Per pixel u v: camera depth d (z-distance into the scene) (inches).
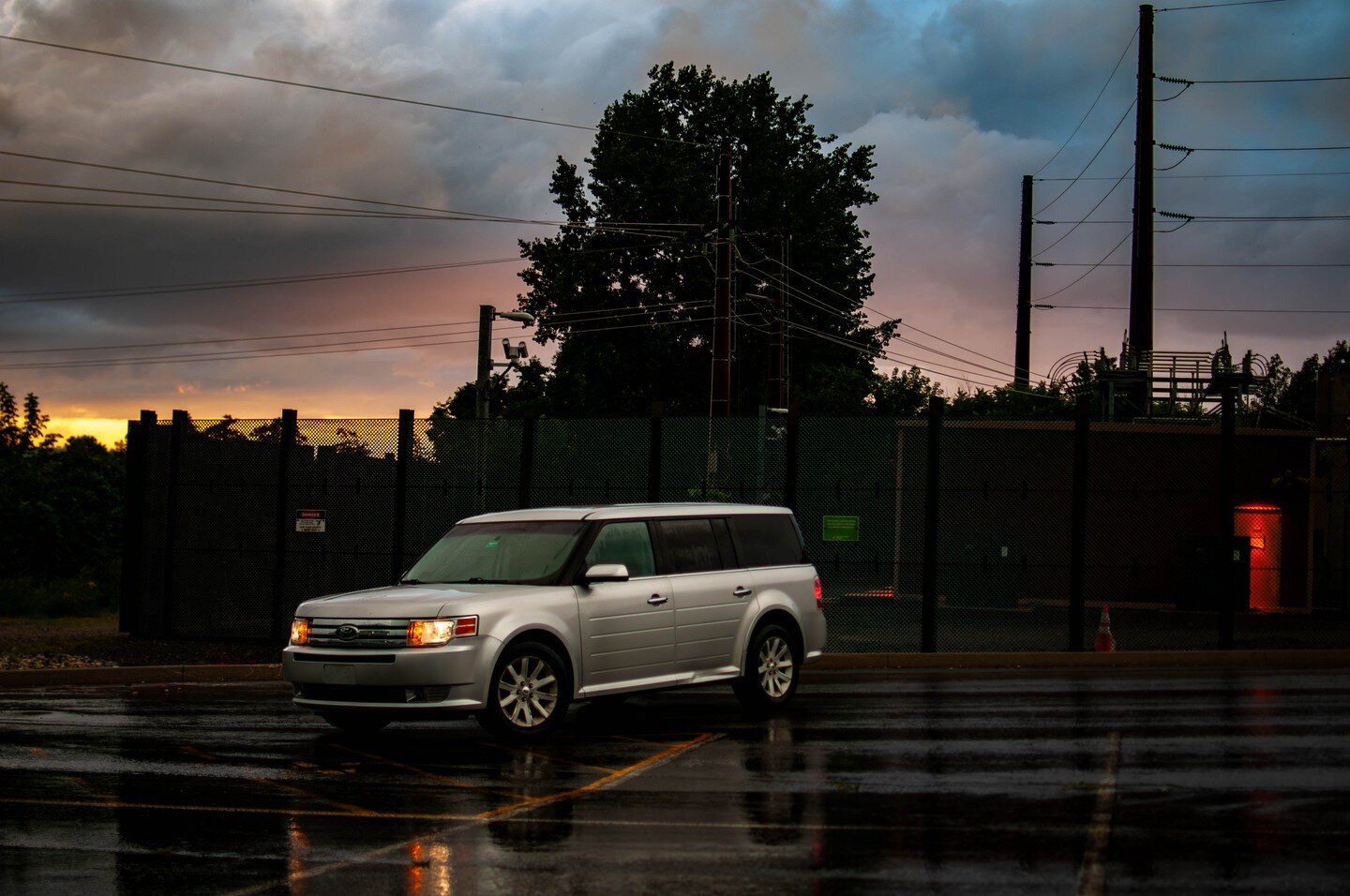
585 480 746.8
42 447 1567.4
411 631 426.3
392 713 427.2
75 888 262.2
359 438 762.8
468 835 301.9
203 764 402.6
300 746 437.7
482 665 426.6
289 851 290.2
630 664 469.1
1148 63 1473.9
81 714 522.9
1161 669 689.0
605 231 1877.5
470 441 753.6
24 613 1056.2
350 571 760.3
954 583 1022.4
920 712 504.1
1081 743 422.6
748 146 1936.5
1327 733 442.3
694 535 504.7
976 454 1152.2
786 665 520.4
